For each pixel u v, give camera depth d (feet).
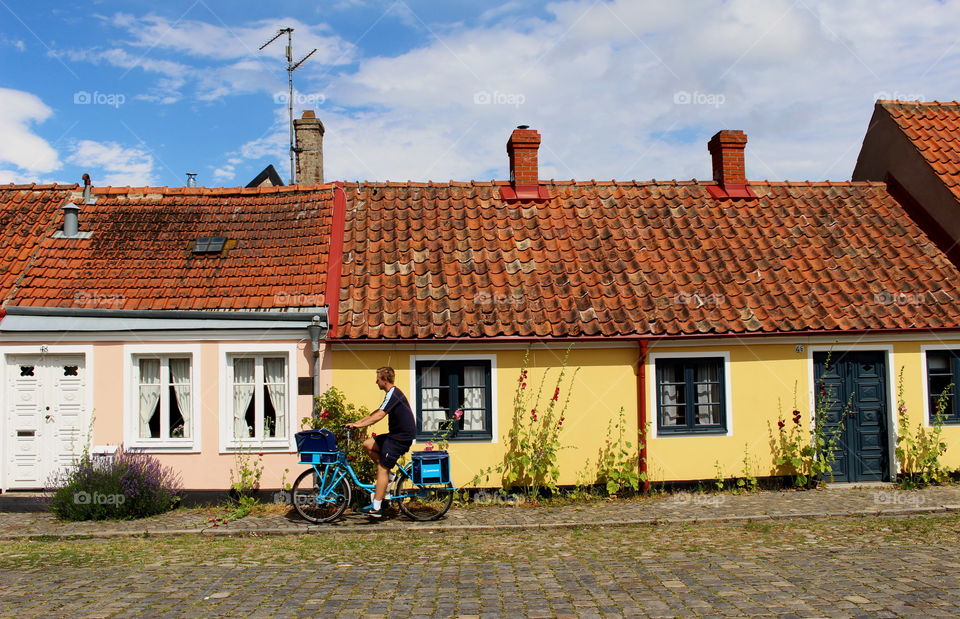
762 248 46.73
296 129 63.10
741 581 24.04
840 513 35.22
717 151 53.21
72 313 39.27
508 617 21.15
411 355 39.68
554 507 38.01
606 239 47.16
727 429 41.24
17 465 39.81
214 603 22.67
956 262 45.75
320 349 39.29
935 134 51.06
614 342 40.70
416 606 22.24
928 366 42.63
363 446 35.09
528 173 51.29
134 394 39.86
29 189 50.16
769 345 41.65
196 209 48.78
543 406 40.32
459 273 43.42
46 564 27.84
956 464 42.22
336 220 47.03
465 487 39.55
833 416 42.14
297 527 34.01
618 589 23.54
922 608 20.92
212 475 39.27
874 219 49.37
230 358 40.04
